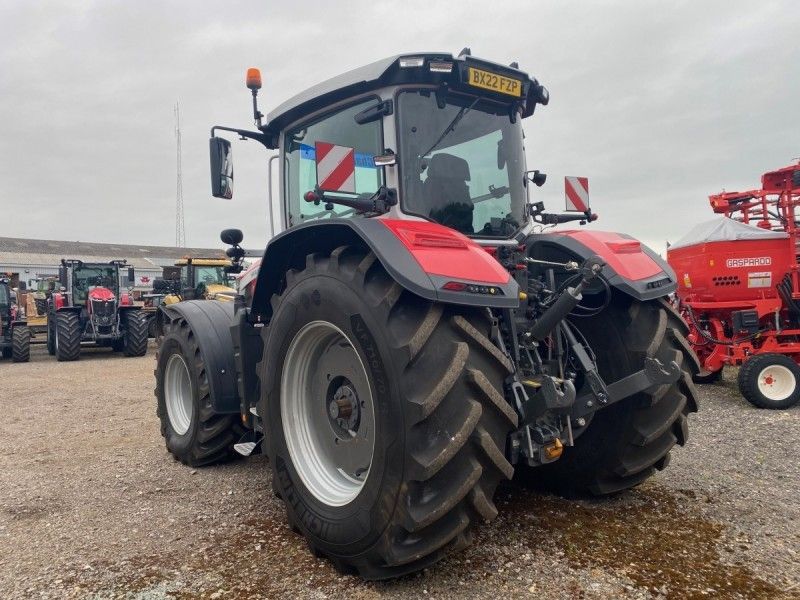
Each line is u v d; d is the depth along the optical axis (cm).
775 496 309
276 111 342
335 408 265
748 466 363
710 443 421
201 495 348
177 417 437
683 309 736
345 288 236
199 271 1620
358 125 298
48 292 1631
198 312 412
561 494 313
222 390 384
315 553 258
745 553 245
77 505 337
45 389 852
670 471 353
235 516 311
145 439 504
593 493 298
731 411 570
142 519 312
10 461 439
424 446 207
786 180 705
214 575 244
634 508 295
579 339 303
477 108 305
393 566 220
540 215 347
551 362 280
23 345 1293
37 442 503
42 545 282
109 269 1521
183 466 414
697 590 216
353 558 233
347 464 262
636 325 282
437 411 207
